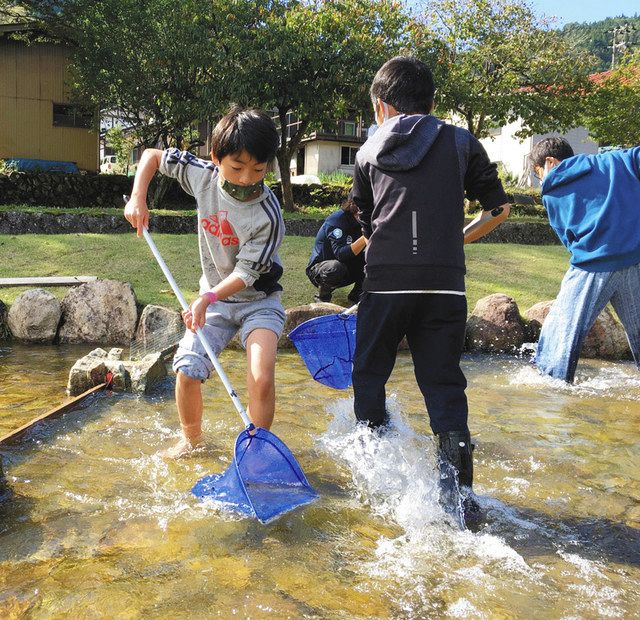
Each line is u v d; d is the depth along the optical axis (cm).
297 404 326
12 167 1425
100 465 239
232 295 236
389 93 227
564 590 164
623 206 344
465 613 152
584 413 329
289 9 1252
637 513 211
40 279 567
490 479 237
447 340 212
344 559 177
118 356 372
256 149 207
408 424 273
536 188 1916
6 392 338
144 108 1407
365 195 228
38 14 1442
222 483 212
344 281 561
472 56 1416
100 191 1477
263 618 148
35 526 191
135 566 170
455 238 211
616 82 1523
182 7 1247
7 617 147
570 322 368
